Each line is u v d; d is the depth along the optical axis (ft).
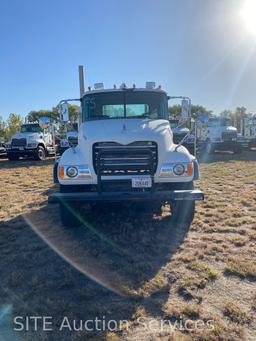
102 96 21.98
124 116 21.90
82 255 14.92
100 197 16.19
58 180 17.26
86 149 16.69
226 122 70.59
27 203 25.09
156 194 16.17
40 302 11.12
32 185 33.71
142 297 11.30
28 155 66.44
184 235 17.24
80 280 12.57
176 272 13.03
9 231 18.47
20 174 42.47
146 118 21.35
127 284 12.12
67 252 15.28
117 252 15.14
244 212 21.39
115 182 16.47
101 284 12.21
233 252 14.93
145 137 16.40
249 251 15.02
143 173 16.44
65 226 18.54
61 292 11.77
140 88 21.99
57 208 23.30
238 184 31.35
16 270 13.53
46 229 18.65
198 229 18.12
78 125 22.93
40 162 60.59
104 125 18.88
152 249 15.39
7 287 12.19
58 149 61.77
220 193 27.25
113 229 18.22
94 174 16.58
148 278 12.60
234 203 23.85
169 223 19.08
